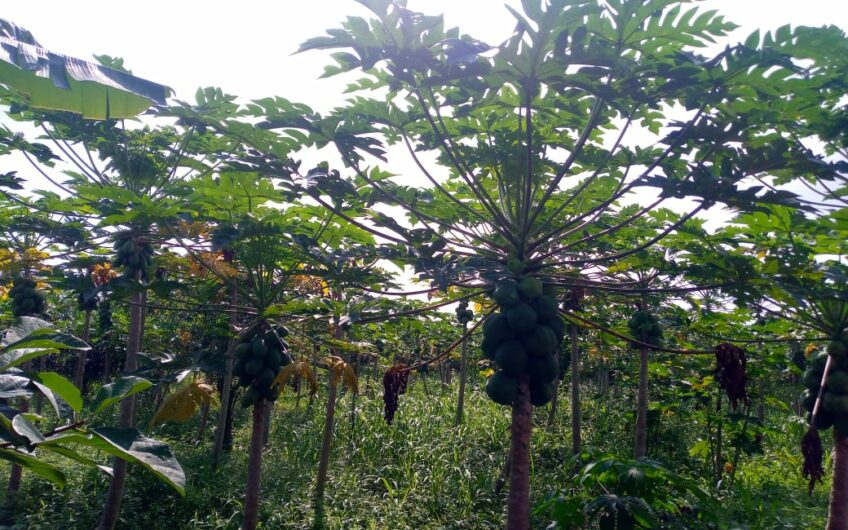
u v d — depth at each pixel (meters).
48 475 1.73
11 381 1.78
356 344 8.53
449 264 5.68
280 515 9.35
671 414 14.61
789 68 4.49
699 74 4.75
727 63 4.60
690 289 5.79
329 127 5.92
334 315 8.09
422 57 4.66
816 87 4.87
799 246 6.52
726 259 5.71
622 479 4.83
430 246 5.89
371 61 4.87
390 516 9.47
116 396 1.75
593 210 5.75
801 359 11.27
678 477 4.79
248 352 7.23
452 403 17.06
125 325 18.47
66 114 7.93
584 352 18.25
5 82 2.65
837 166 5.02
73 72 2.48
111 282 7.54
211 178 7.39
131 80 2.73
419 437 12.96
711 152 5.71
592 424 15.55
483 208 7.98
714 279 6.30
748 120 5.21
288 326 8.27
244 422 18.00
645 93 5.10
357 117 6.05
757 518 9.09
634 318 10.35
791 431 14.73
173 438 15.01
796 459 13.11
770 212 5.35
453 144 5.89
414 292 6.31
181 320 16.03
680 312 11.30
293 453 12.89
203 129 6.26
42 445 1.54
